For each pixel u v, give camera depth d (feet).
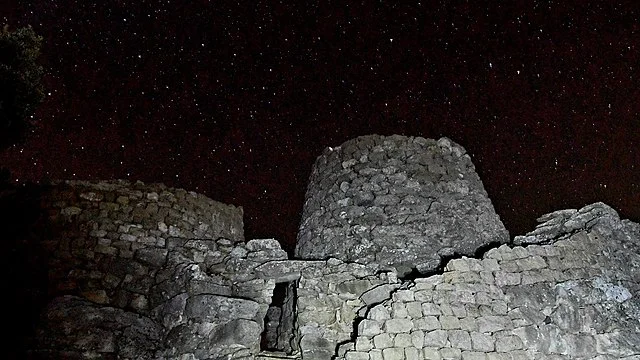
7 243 29.27
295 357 25.12
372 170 34.50
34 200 30.73
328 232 33.04
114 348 25.07
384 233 31.71
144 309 27.84
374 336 23.88
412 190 33.32
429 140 35.96
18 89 33.76
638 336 25.11
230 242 32.30
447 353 23.41
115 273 28.81
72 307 25.84
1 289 27.66
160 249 30.45
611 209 30.42
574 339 24.56
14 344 24.75
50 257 28.89
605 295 26.16
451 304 24.81
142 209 31.89
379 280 27.07
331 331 25.34
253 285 28.73
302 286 26.86
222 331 25.98
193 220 33.63
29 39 35.27
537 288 25.77
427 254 30.71
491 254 26.61
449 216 32.35
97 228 30.22
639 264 28.27
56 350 24.29
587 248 27.76
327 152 37.65
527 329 24.40
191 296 27.45
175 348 25.91
